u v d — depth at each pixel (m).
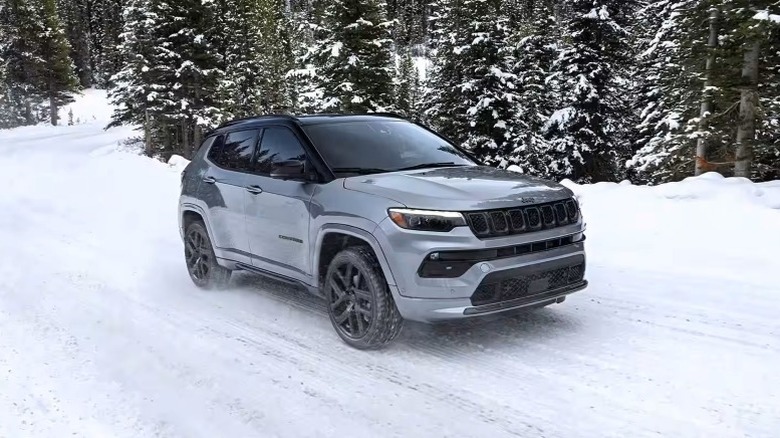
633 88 28.78
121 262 7.18
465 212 3.68
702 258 6.33
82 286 6.00
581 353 3.91
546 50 35.72
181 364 3.88
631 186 9.95
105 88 96.44
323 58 30.19
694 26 14.44
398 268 3.79
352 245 4.29
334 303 4.32
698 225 7.48
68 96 67.56
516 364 3.76
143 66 37.06
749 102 13.50
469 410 3.17
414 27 130.88
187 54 37.75
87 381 3.62
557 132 28.55
